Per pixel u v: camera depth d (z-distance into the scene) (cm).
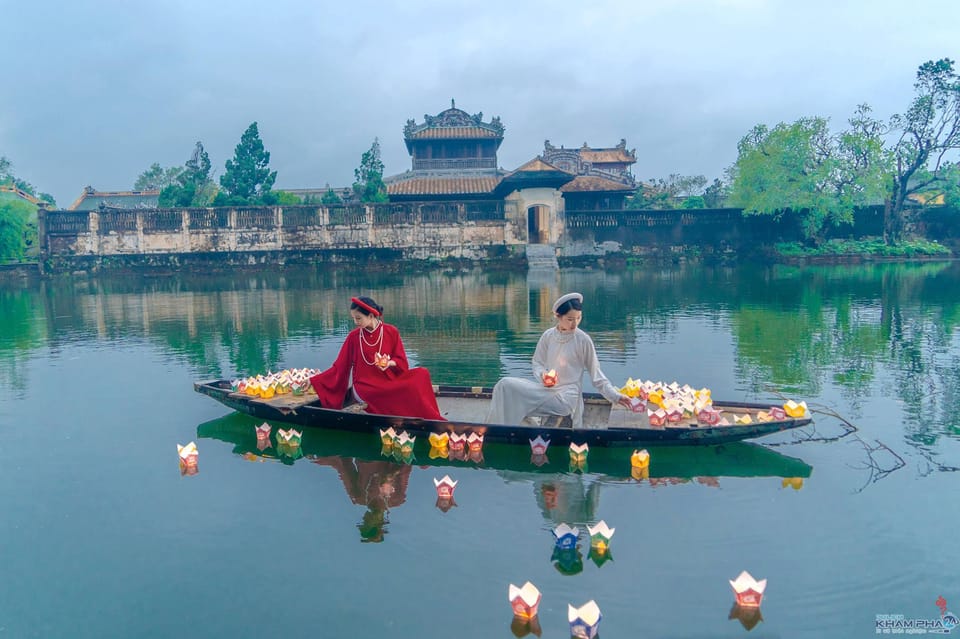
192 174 4497
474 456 520
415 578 339
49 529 404
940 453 507
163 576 346
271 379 640
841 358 876
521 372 833
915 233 3588
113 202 5400
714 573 340
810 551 361
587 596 321
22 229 3369
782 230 3472
